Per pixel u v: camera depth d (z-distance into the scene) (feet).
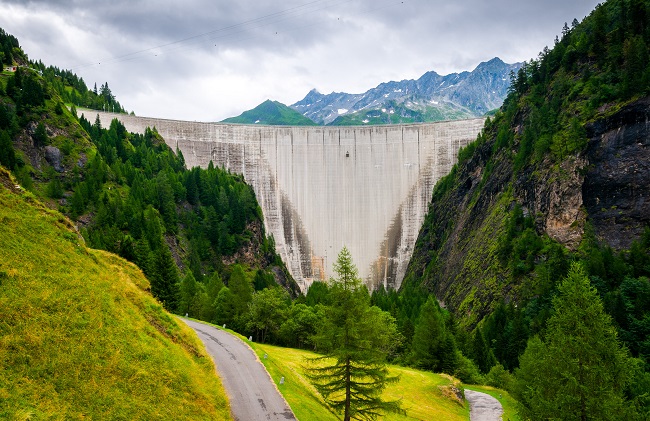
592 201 493.77
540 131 573.74
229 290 378.53
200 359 163.22
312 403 168.86
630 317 361.10
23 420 91.61
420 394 271.49
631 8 560.61
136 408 112.06
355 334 152.05
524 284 479.00
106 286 149.79
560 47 645.10
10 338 107.65
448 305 584.40
